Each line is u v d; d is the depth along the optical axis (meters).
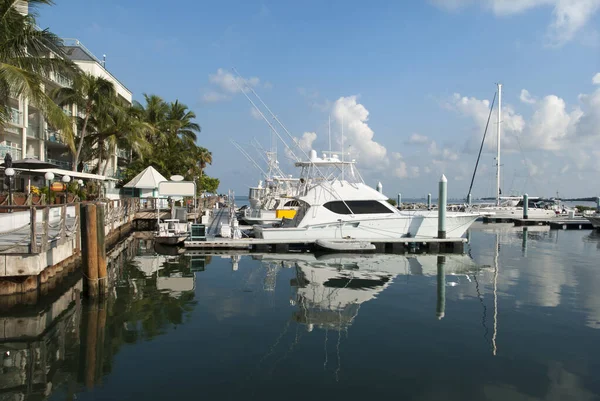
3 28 15.61
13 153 28.47
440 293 12.11
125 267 15.98
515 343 8.05
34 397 5.94
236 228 22.80
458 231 22.05
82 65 40.97
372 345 7.92
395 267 16.48
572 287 13.00
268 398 5.90
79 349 7.69
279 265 16.59
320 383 6.36
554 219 42.97
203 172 64.38
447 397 5.97
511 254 20.78
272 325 9.06
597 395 6.05
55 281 12.52
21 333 8.53
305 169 24.47
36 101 14.71
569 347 7.86
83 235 10.87
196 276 14.34
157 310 10.18
